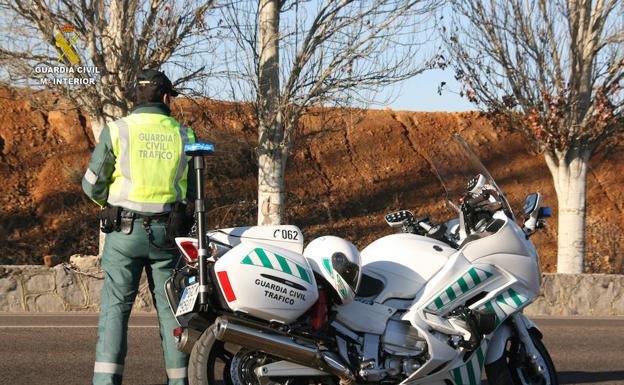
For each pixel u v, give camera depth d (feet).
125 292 18.60
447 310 19.74
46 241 58.70
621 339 33.50
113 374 18.22
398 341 19.29
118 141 18.35
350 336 19.04
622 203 74.84
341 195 70.49
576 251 49.19
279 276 17.72
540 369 20.53
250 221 65.16
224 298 17.48
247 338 17.43
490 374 20.66
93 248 58.90
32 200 62.54
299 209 68.03
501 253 20.59
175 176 18.65
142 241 18.40
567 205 49.47
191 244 17.69
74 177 64.13
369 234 65.72
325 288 18.62
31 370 24.45
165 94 19.27
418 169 74.59
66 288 36.91
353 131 77.15
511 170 76.33
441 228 21.38
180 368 18.71
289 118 46.50
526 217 21.77
